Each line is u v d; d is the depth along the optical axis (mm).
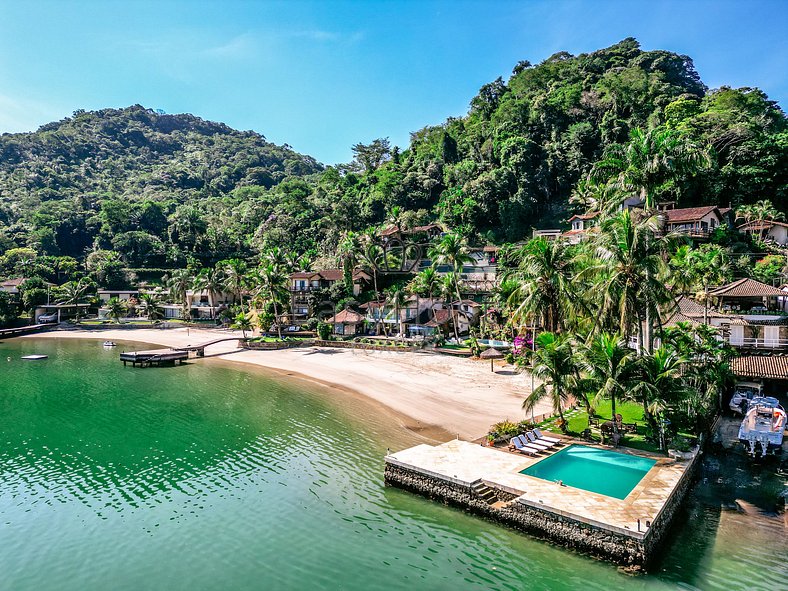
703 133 97375
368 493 29859
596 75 153750
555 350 34688
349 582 21781
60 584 22000
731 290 48875
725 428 38531
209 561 23484
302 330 97500
